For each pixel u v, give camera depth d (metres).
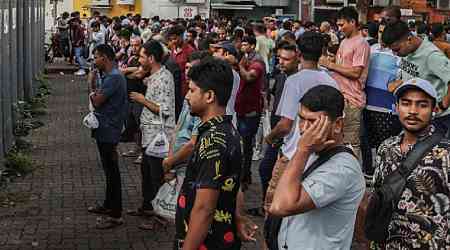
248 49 9.85
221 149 4.19
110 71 8.03
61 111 17.30
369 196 4.62
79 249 7.45
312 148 3.74
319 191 3.68
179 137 6.67
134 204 9.14
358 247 6.11
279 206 3.70
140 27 23.44
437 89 7.35
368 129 9.02
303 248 3.82
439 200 4.19
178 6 38.09
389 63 8.59
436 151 4.23
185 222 4.30
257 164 11.52
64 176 10.66
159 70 7.80
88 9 37.88
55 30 32.47
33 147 12.84
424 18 35.34
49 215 8.63
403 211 4.26
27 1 17.20
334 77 8.60
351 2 38.88
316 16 39.12
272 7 40.50
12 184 10.11
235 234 4.34
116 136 8.03
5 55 11.62
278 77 8.52
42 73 24.42
